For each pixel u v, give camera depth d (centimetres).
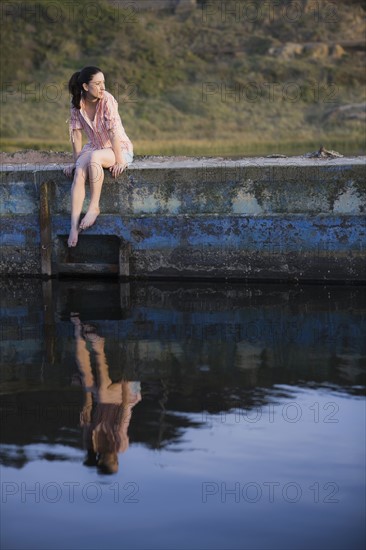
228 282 822
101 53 3481
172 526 348
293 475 388
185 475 389
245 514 355
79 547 334
